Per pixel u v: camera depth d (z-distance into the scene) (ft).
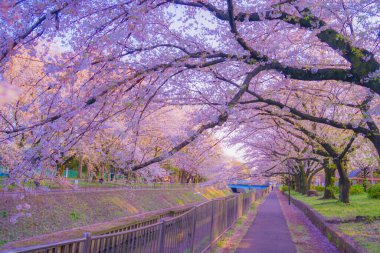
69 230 65.36
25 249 9.20
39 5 17.21
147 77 22.97
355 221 38.86
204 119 28.48
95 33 19.69
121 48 20.81
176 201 123.85
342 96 35.94
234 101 20.47
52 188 73.15
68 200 73.97
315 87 34.60
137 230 16.10
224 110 21.25
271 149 60.03
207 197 152.46
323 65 25.61
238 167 61.62
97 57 20.63
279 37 27.27
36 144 18.62
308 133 40.01
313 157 55.31
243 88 21.02
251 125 43.34
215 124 20.10
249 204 93.15
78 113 18.83
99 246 12.91
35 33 18.15
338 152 47.78
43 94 19.11
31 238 56.24
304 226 52.65
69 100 18.28
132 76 20.35
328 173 78.43
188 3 21.80
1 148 30.63
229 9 19.79
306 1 21.56
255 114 34.53
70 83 18.40
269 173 79.92
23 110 18.45
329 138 46.96
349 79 21.57
